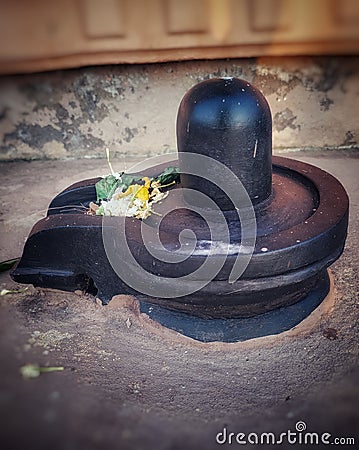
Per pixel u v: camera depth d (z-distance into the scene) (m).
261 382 0.56
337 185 0.62
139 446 0.40
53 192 1.00
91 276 0.62
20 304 0.65
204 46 1.04
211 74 1.09
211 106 0.53
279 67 1.09
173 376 0.57
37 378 0.46
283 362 0.58
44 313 0.64
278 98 1.12
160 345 0.61
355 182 0.99
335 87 1.11
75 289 0.64
